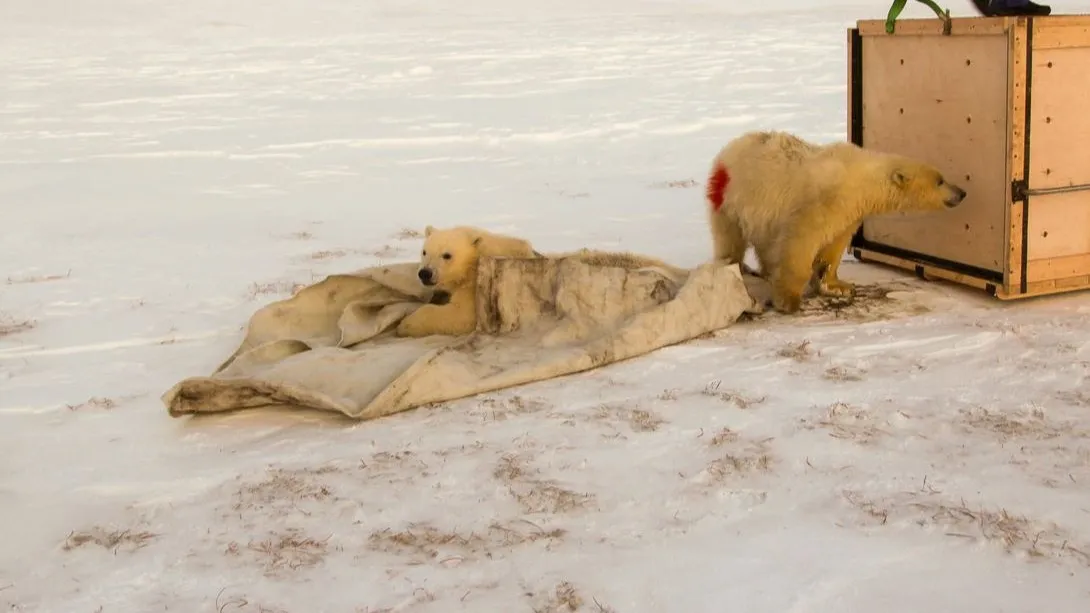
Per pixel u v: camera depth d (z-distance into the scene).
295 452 5.00
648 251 9.35
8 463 5.01
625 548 3.95
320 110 20.53
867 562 3.79
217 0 60.72
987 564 3.76
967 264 7.25
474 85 23.48
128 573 3.92
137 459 5.00
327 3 60.59
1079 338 6.20
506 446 4.94
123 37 40.16
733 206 7.11
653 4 59.81
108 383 6.18
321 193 13.20
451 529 4.14
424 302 6.86
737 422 5.12
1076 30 6.62
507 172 14.25
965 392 5.41
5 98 23.11
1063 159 6.82
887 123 7.80
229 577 3.85
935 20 7.14
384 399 5.40
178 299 8.11
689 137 16.53
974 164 7.02
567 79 23.95
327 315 6.75
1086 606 3.48
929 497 4.25
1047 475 4.41
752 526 4.09
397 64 28.20
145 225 11.41
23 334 7.28
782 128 16.77
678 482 4.48
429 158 15.52
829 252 7.20
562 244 9.77
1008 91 6.60
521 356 6.11
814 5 55.38
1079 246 7.01
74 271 9.23
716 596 3.60
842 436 4.89
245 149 16.53
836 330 6.56
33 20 48.75
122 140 17.64
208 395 5.44
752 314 6.94
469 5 60.28
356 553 3.99
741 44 30.77
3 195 13.34
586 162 14.82
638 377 5.84
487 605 3.59
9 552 4.12
